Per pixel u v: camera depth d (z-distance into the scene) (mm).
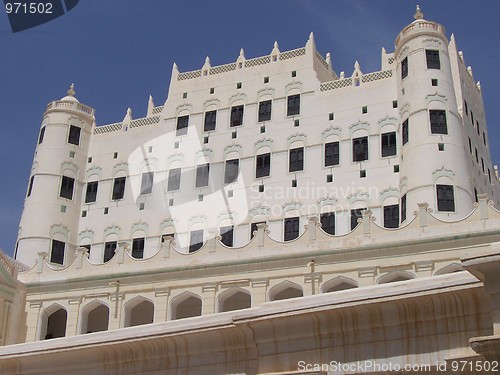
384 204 52469
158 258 47156
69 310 47438
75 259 49219
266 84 61000
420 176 49719
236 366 24078
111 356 26812
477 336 19766
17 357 28578
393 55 60781
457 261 40000
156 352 25828
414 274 40719
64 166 62188
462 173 50031
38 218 59531
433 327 20594
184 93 63906
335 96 57875
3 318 46500
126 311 46281
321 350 22062
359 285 41562
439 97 52219
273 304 23297
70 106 64750
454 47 59531
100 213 61219
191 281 45438
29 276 49531
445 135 50906
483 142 62031
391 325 21203
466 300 20141
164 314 45062
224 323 24172
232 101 61656
